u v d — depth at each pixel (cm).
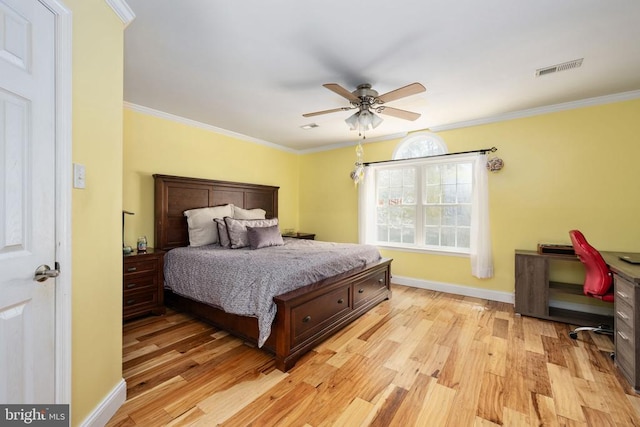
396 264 436
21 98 102
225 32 186
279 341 201
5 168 97
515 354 221
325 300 242
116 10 153
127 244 314
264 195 476
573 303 309
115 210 156
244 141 449
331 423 148
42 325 110
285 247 339
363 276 299
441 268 398
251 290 218
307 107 324
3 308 95
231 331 243
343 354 221
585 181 304
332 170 511
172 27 180
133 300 276
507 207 346
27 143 104
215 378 187
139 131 324
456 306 333
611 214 292
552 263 320
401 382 185
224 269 245
